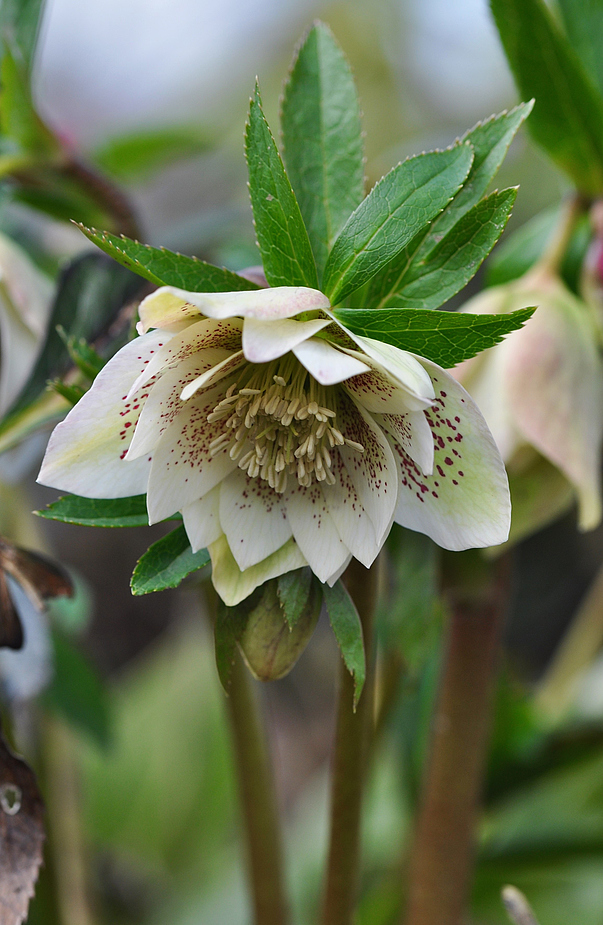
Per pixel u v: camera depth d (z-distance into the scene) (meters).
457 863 0.53
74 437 0.43
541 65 0.50
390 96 1.58
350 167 0.45
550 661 1.34
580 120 0.50
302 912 0.76
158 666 1.14
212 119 1.65
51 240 0.68
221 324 0.43
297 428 0.45
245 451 0.44
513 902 0.46
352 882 0.46
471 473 0.43
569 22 0.51
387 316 0.42
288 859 0.82
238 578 0.43
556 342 0.49
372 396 0.43
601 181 0.50
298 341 0.42
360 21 1.60
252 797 0.52
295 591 0.43
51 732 0.60
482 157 0.44
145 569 0.43
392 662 0.53
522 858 0.60
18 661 0.50
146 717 0.93
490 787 0.60
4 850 0.45
